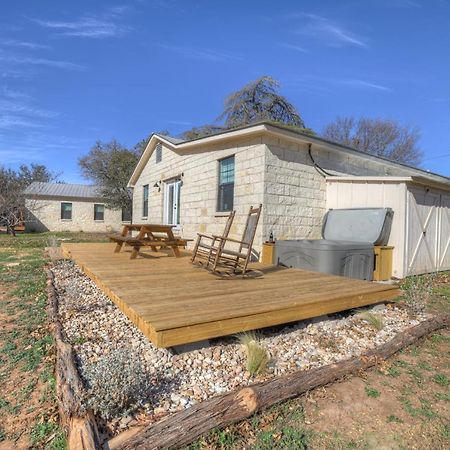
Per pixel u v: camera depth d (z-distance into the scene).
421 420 2.18
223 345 3.08
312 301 3.50
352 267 6.07
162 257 6.77
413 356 3.13
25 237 17.83
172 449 1.83
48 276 6.37
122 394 2.05
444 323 3.88
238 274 5.04
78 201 24.31
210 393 2.39
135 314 2.94
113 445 1.76
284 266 6.26
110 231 22.06
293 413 2.21
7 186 18.19
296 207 7.33
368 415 2.22
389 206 6.94
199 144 8.71
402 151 25.67
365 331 3.64
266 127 6.54
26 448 1.90
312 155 7.64
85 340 3.25
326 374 2.56
